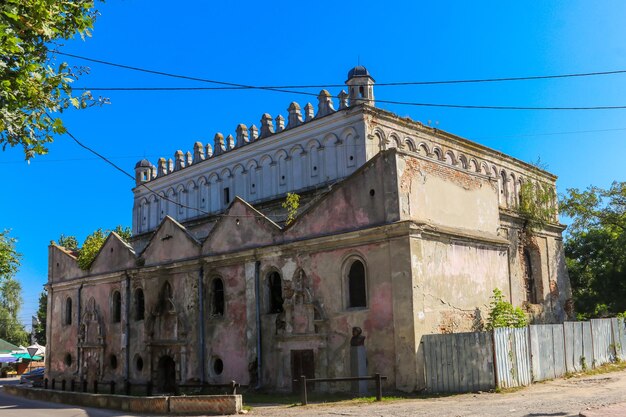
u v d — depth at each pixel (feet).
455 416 42.29
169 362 86.63
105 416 58.08
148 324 88.07
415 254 60.13
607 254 143.33
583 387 57.52
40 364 208.03
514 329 60.49
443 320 62.54
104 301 99.30
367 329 62.13
